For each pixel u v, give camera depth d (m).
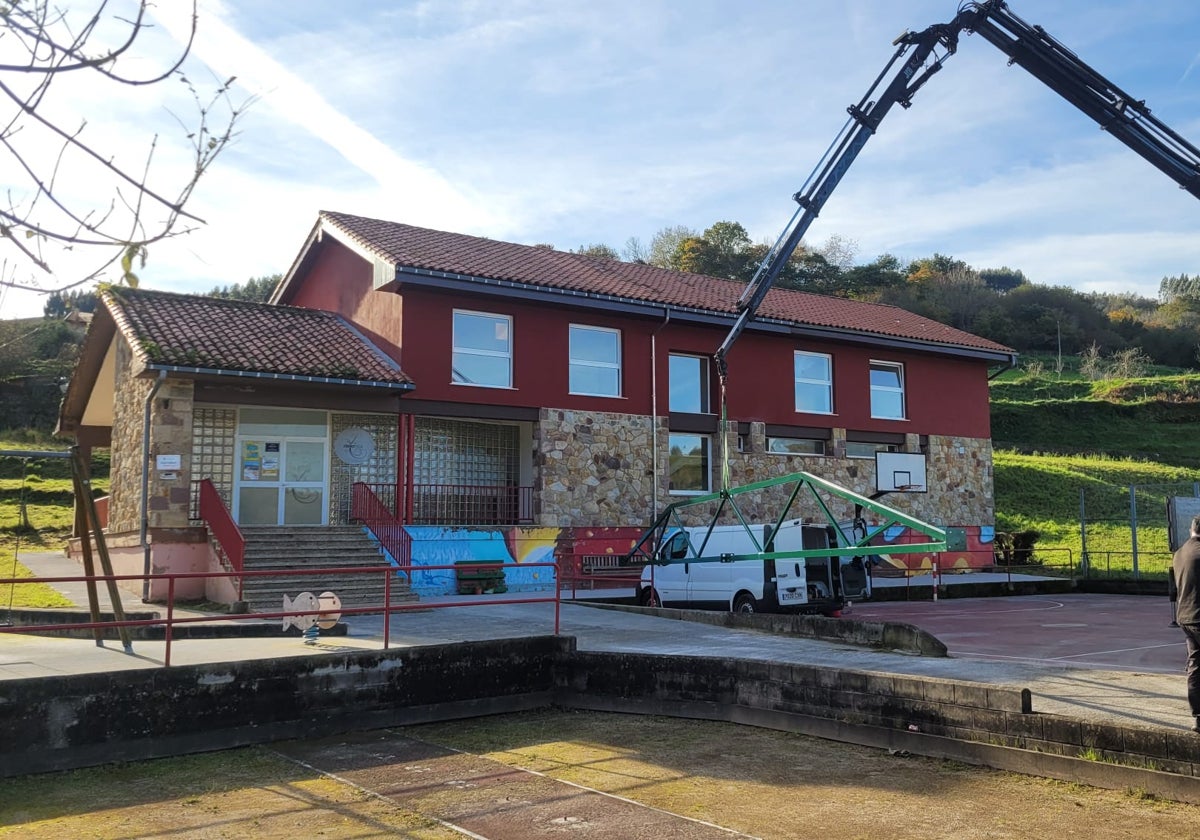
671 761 8.98
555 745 9.85
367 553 20.14
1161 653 13.34
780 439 28.23
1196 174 17.38
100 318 22.77
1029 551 31.38
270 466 21.28
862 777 8.21
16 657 10.74
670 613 16.33
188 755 9.45
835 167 20.70
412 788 8.11
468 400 22.67
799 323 27.44
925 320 34.44
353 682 10.65
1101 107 17.75
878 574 28.50
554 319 24.27
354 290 24.59
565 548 23.36
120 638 12.40
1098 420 55.59
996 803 7.27
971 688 8.56
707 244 75.06
